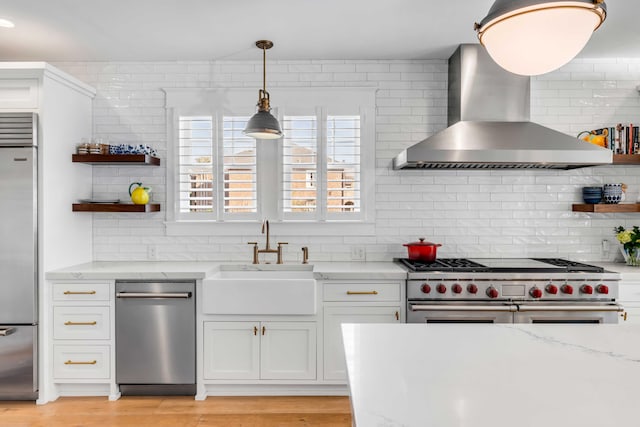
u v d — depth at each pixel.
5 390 2.90
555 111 3.59
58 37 3.11
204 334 2.98
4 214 2.87
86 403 2.93
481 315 2.87
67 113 3.22
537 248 3.61
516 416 0.90
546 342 1.45
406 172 3.61
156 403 2.93
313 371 2.99
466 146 2.91
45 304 2.94
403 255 3.62
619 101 3.58
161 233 3.64
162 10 2.69
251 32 3.04
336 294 3.00
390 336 1.53
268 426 2.62
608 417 0.90
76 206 3.26
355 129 3.60
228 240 3.63
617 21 2.82
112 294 2.98
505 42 1.26
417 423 0.87
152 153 3.47
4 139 2.87
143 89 3.62
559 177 3.60
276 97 3.60
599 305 2.87
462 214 3.61
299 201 3.63
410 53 3.45
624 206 3.35
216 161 3.61
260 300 2.95
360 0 2.57
